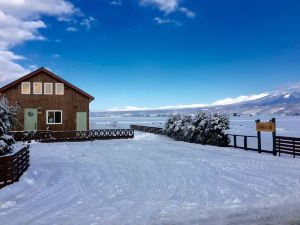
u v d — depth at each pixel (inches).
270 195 387.5
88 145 1088.8
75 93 1392.7
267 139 1408.7
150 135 1557.6
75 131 1310.3
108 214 323.6
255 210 328.5
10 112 565.3
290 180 469.1
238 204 353.1
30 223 297.6
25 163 582.2
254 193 399.5
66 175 537.3
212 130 1059.3
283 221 291.6
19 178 504.4
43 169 593.9
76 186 456.4
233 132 1975.9
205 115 1131.9
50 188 445.4
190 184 458.6
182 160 698.2
